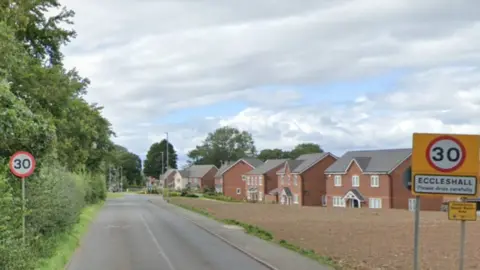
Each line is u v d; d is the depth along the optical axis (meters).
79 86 22.31
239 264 15.38
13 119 11.11
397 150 70.75
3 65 13.02
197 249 18.86
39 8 20.28
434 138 10.09
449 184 10.08
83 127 28.92
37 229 14.56
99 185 59.28
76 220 23.28
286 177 89.62
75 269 14.38
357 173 72.56
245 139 160.38
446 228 28.17
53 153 16.47
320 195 84.75
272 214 40.69
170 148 164.50
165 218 35.41
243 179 110.19
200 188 129.62
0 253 9.18
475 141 10.05
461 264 10.07
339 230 26.62
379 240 21.72
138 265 15.16
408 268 14.45
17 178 13.76
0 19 15.48
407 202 66.94
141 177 168.75
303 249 18.44
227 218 35.19
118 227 28.16
